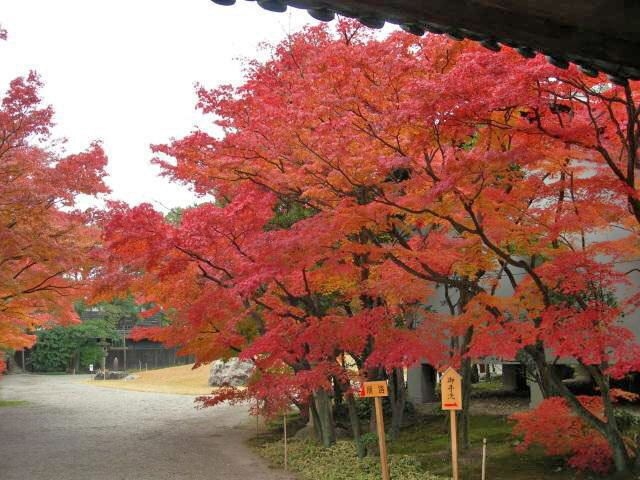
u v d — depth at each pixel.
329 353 12.73
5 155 14.48
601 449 10.88
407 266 10.80
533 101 7.95
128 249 13.19
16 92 13.90
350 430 17.55
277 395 12.62
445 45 9.16
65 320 21.50
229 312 14.17
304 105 10.00
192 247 12.45
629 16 5.35
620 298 14.59
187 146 11.76
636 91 8.98
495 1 5.12
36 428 22.62
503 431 15.68
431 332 10.88
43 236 14.90
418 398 22.52
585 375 19.55
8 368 55.56
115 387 41.31
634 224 10.45
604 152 8.67
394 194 10.56
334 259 11.18
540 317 10.37
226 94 12.90
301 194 11.70
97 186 15.33
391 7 5.10
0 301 18.48
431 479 11.32
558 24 5.59
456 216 10.47
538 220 9.91
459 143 10.96
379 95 9.12
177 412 27.50
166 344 16.39
